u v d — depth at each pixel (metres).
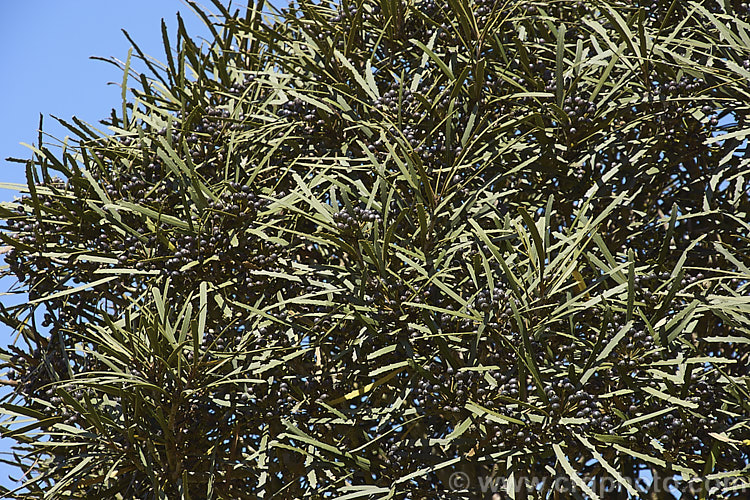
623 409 2.25
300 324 2.38
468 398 2.24
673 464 2.21
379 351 2.23
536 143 2.43
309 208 2.40
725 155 2.39
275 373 2.35
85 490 2.43
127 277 2.40
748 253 2.41
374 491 2.23
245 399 2.37
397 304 2.26
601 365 2.21
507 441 2.23
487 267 2.24
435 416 2.40
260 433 2.40
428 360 2.28
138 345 2.26
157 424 2.33
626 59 2.41
